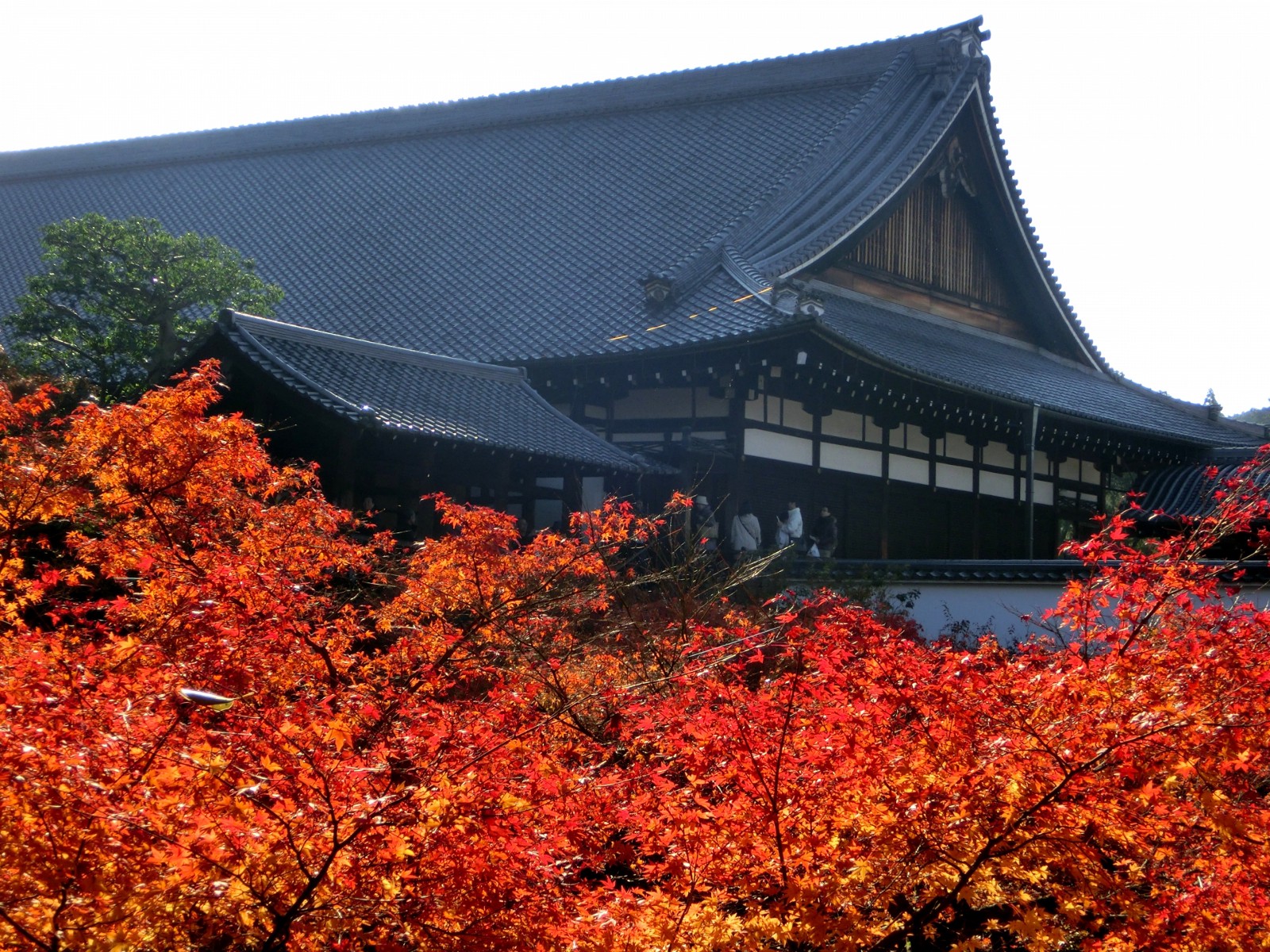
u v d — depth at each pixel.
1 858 3.03
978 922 5.15
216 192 37.50
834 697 4.36
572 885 3.91
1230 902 4.06
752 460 22.31
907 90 31.45
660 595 10.68
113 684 3.79
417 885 3.55
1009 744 4.09
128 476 6.87
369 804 3.43
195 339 20.03
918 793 4.09
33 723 3.25
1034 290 33.03
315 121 38.22
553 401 23.53
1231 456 32.53
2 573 6.61
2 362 15.26
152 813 3.21
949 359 27.31
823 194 28.50
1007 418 26.91
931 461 27.02
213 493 6.98
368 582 8.31
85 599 8.05
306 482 8.06
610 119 34.53
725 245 24.86
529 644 7.07
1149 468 33.53
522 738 4.55
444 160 35.22
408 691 5.93
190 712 3.91
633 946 3.76
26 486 6.66
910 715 4.45
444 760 3.91
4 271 36.06
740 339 20.84
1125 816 4.04
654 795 4.30
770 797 4.02
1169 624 5.22
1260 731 3.95
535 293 27.06
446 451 17.00
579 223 30.08
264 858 3.40
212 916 3.46
